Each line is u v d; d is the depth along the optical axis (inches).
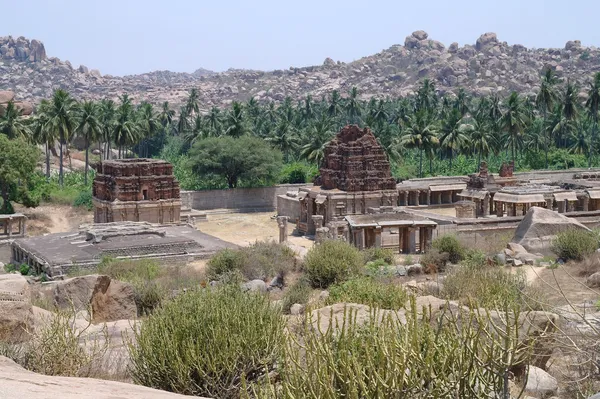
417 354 355.9
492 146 4842.5
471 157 5413.4
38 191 3779.5
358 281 1054.4
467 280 1016.2
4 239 2869.1
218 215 3833.7
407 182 3801.7
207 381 495.2
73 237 2559.1
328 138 4559.5
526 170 4940.9
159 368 506.6
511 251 1653.5
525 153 5610.2
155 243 2365.9
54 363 561.3
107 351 656.4
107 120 4665.4
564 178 4306.1
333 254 1491.1
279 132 4852.4
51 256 2233.0
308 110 6737.2
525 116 4936.0
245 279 1573.6
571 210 2896.2
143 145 6604.3
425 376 356.8
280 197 3570.4
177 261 2304.4
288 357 402.9
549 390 509.0
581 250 1508.4
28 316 683.4
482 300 810.8
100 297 957.2
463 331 375.6
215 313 532.7
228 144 4042.8
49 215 3639.3
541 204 2805.1
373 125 5319.9
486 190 3225.9
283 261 1711.4
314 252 1520.7
